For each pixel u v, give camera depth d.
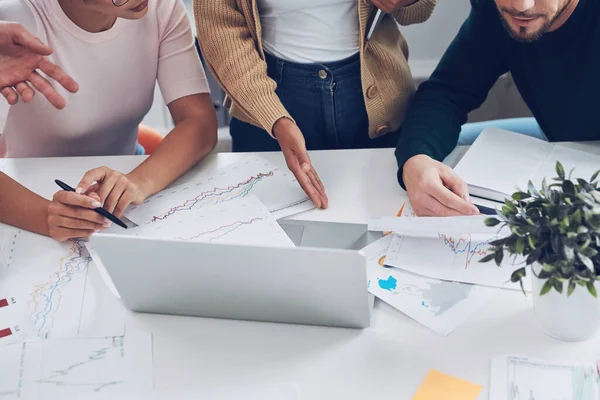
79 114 1.41
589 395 0.80
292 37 1.40
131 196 1.17
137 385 0.87
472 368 0.86
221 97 2.34
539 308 0.88
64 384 0.87
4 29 1.13
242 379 0.87
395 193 1.20
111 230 1.14
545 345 0.88
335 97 1.44
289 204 1.19
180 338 0.94
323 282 0.86
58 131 1.44
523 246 0.82
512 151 1.23
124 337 0.94
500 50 1.40
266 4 1.38
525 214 0.84
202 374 0.88
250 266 0.87
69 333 0.95
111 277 0.94
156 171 1.24
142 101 1.48
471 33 1.40
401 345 0.90
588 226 0.80
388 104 1.45
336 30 1.39
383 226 1.10
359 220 1.14
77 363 0.90
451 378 0.85
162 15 1.39
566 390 0.81
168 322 0.97
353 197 1.20
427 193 1.12
